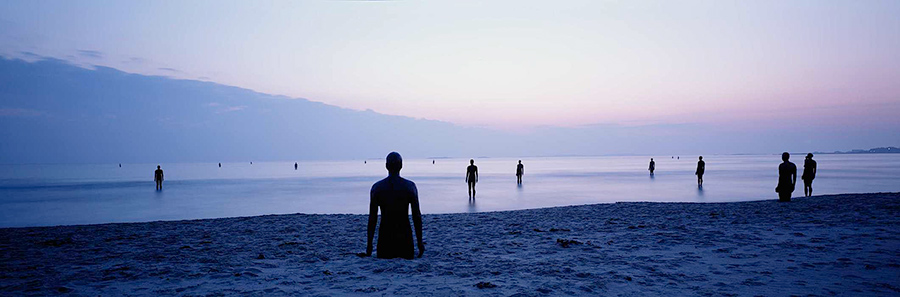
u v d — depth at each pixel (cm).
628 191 2286
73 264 608
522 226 957
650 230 852
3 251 715
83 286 487
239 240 823
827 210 1077
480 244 747
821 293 421
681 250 650
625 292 437
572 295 429
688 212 1129
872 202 1219
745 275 496
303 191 2570
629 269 536
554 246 705
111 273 548
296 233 910
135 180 4003
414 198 631
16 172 7438
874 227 806
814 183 2641
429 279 501
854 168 5303
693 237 754
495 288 455
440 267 561
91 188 2881
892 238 693
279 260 624
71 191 2608
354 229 965
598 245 695
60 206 1770
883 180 2911
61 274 544
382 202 634
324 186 3034
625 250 661
